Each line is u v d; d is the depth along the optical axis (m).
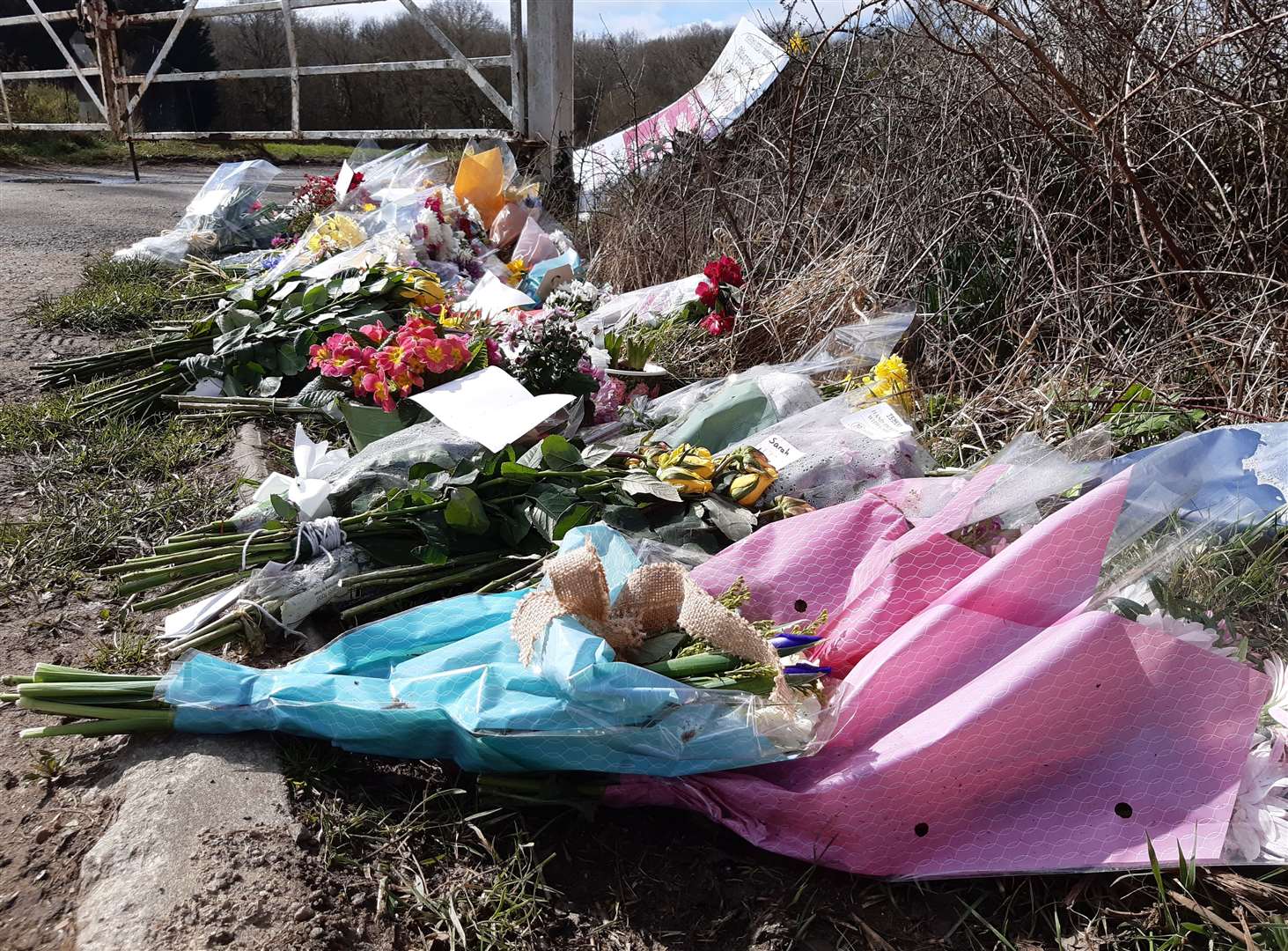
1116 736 1.85
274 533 2.69
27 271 6.46
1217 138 3.76
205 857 1.75
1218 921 1.65
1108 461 2.53
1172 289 3.69
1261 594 2.15
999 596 2.03
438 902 1.75
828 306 4.20
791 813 1.84
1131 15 3.80
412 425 3.37
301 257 5.64
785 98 6.30
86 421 3.84
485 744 1.90
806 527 2.45
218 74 10.60
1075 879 1.79
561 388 3.53
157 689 2.06
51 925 1.68
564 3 8.05
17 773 2.04
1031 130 4.14
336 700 2.03
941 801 1.83
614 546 2.33
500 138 8.34
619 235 5.91
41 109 15.58
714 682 1.94
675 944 1.71
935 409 3.56
